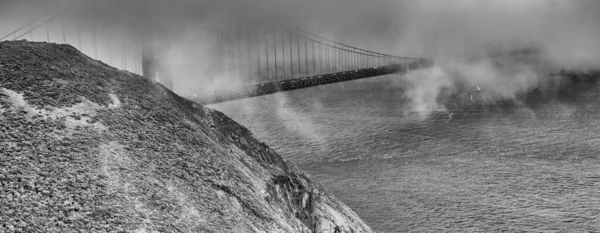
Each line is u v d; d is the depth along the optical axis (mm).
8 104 36594
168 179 35750
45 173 31172
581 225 76250
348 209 59031
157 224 30469
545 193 91125
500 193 90688
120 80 48219
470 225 76375
